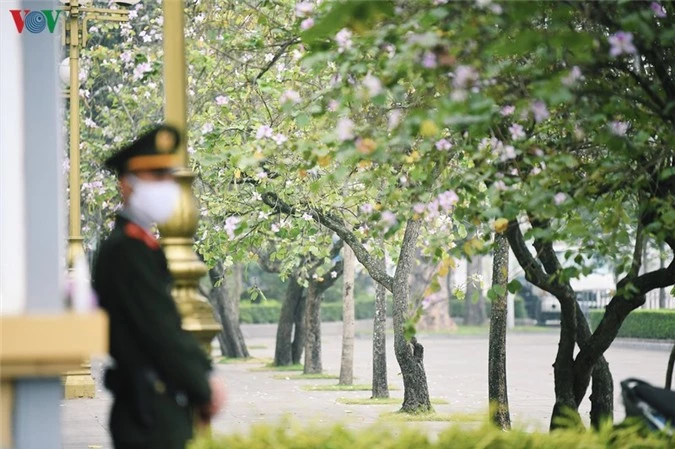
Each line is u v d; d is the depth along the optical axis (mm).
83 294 7125
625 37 8688
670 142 9180
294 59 16719
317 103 10719
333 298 73688
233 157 10766
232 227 14430
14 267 7406
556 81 8484
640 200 10492
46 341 6613
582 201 9570
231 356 42125
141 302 7184
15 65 7496
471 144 10180
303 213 19406
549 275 11812
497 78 9234
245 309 67500
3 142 7453
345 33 9688
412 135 9609
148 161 7527
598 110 9383
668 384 9859
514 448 8656
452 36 8422
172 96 9922
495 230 9961
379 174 10781
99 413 20984
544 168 9844
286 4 14484
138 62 18281
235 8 17703
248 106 18297
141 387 7195
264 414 21719
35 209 7453
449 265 10031
